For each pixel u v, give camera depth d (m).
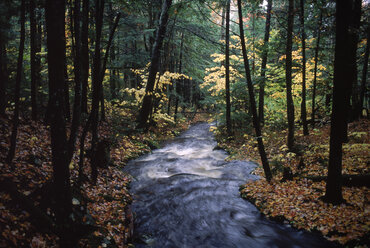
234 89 14.59
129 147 13.63
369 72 15.48
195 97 32.16
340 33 5.35
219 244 5.68
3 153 6.42
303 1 11.90
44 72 12.75
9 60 11.54
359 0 9.79
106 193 7.40
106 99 17.31
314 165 8.80
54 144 3.87
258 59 15.61
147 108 17.09
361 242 4.82
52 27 3.56
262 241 5.71
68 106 11.14
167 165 11.75
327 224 5.63
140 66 18.02
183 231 6.21
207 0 9.83
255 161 11.58
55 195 4.04
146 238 5.85
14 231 4.05
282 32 12.59
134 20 16.66
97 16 6.45
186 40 20.45
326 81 14.13
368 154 8.24
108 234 5.37
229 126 15.58
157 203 7.71
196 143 17.17
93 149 7.42
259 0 10.12
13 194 4.78
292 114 10.43
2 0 7.84
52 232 4.54
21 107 10.53
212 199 7.98
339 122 5.86
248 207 7.39
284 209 6.66
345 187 6.88
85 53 7.63
